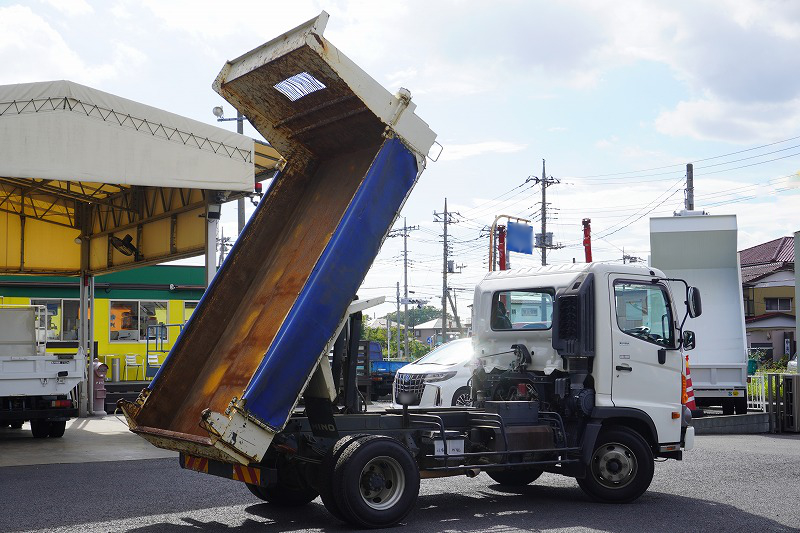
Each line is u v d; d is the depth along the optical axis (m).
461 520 8.35
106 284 29.64
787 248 62.47
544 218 54.66
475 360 10.89
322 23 7.74
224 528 7.89
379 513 7.71
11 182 19.44
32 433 16.52
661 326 9.96
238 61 8.78
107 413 22.05
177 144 14.33
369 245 7.86
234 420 7.05
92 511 8.65
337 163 9.07
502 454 8.82
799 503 9.41
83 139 13.37
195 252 17.61
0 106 12.70
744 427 18.22
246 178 15.02
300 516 8.52
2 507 8.84
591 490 9.38
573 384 9.44
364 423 8.62
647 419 9.61
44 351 18.53
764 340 55.62
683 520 8.39
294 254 8.56
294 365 7.35
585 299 9.41
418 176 8.20
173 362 8.59
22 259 21.73
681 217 20.77
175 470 11.73
